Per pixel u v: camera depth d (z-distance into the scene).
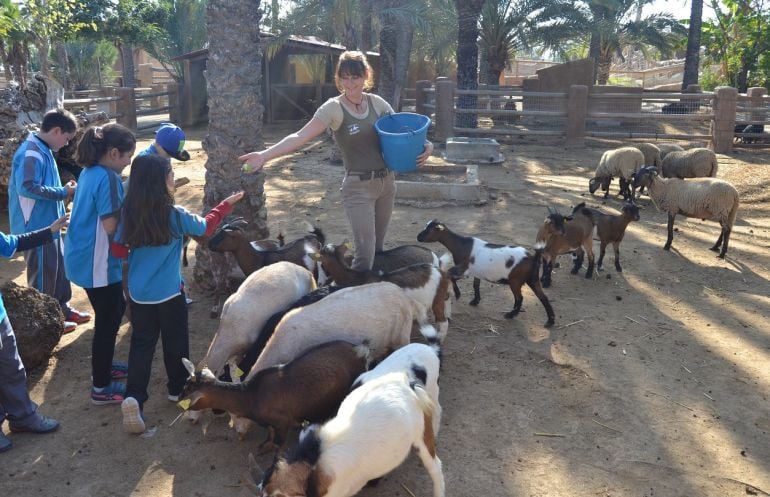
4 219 9.67
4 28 13.17
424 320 4.88
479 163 14.52
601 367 5.42
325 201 10.95
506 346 5.80
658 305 6.77
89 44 29.75
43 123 5.59
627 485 3.97
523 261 6.16
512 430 4.52
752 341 5.92
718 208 8.07
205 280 6.84
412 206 10.51
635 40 29.05
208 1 6.29
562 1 22.05
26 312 5.24
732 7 26.34
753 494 3.90
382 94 17.02
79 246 4.43
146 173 4.05
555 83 22.27
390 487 3.94
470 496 3.87
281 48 22.73
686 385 5.15
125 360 5.52
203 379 3.92
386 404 3.52
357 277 5.25
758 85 25.64
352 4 18.58
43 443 4.37
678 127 21.33
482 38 23.20
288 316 4.43
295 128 22.00
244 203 6.64
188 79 22.73
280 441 4.02
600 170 11.48
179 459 4.21
